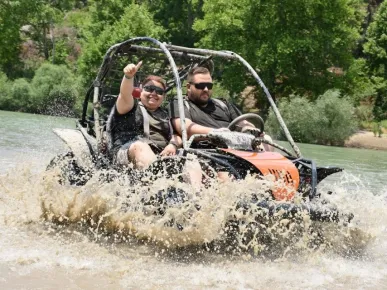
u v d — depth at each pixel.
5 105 45.16
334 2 44.50
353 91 46.97
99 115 7.73
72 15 72.56
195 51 8.05
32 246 5.89
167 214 5.81
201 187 6.02
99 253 5.79
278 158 6.61
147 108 7.24
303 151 25.75
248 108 46.56
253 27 45.09
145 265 5.50
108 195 6.44
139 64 6.81
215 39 46.22
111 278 5.01
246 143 6.75
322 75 46.56
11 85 46.00
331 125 35.53
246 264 5.75
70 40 64.94
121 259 5.64
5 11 58.19
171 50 8.06
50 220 7.03
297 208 5.95
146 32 50.44
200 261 5.77
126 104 6.97
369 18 61.31
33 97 44.91
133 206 6.18
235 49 45.47
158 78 7.29
